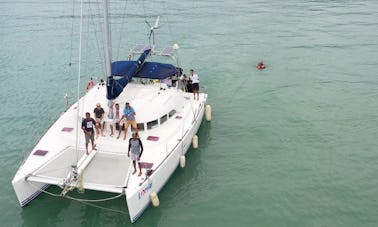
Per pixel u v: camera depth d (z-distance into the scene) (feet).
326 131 55.06
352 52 89.10
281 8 134.31
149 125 44.45
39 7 139.54
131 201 35.12
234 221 38.06
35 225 37.55
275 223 37.65
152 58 86.33
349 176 44.73
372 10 128.47
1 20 121.19
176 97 49.75
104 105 46.26
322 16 122.11
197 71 79.00
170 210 39.55
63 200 40.37
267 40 98.78
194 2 145.38
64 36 104.01
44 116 60.49
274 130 55.57
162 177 40.19
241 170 46.26
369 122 57.47
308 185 43.24
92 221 37.83
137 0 148.15
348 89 69.46
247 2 145.28
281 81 73.67
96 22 117.50
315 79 74.33
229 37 101.50
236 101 65.51
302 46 93.76
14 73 78.33
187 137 46.11
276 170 46.14
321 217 38.32
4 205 40.11
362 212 38.99
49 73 78.33
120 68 48.70
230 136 54.13
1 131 55.67
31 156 40.34
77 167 37.11
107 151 41.22
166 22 116.47
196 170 46.21
